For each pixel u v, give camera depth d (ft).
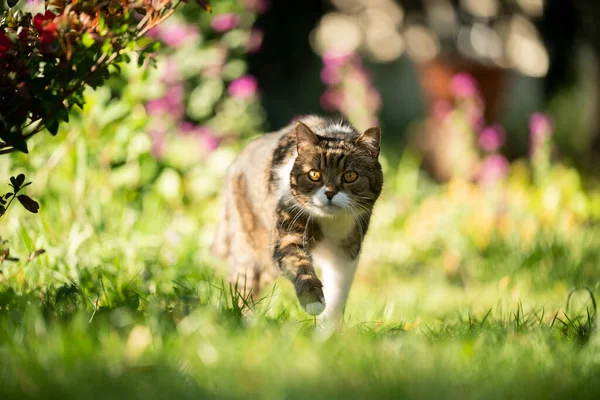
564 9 66.28
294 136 28.12
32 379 15.87
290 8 80.84
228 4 45.88
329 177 25.90
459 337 21.70
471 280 39.81
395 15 85.71
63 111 21.88
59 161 36.65
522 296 34.73
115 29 21.44
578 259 39.45
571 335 22.76
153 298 24.08
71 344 17.43
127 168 39.27
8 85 21.02
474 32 72.08
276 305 26.17
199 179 43.14
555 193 45.11
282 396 15.60
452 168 54.80
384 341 20.43
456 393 16.19
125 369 16.48
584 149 71.15
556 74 72.69
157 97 40.47
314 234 26.37
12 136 21.54
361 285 37.42
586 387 17.24
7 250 24.62
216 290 28.37
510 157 79.30
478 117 51.19
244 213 29.48
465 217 43.29
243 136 47.55
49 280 26.55
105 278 26.76
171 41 43.42
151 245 33.71
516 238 41.22
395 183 49.19
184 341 18.85
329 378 16.85
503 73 67.77
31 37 21.61
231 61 48.65
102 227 33.78
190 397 15.51
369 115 49.44
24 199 23.11
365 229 27.25
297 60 84.48
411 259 41.81
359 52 93.45
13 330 19.30
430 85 68.28
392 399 15.94
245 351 18.24
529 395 16.51
